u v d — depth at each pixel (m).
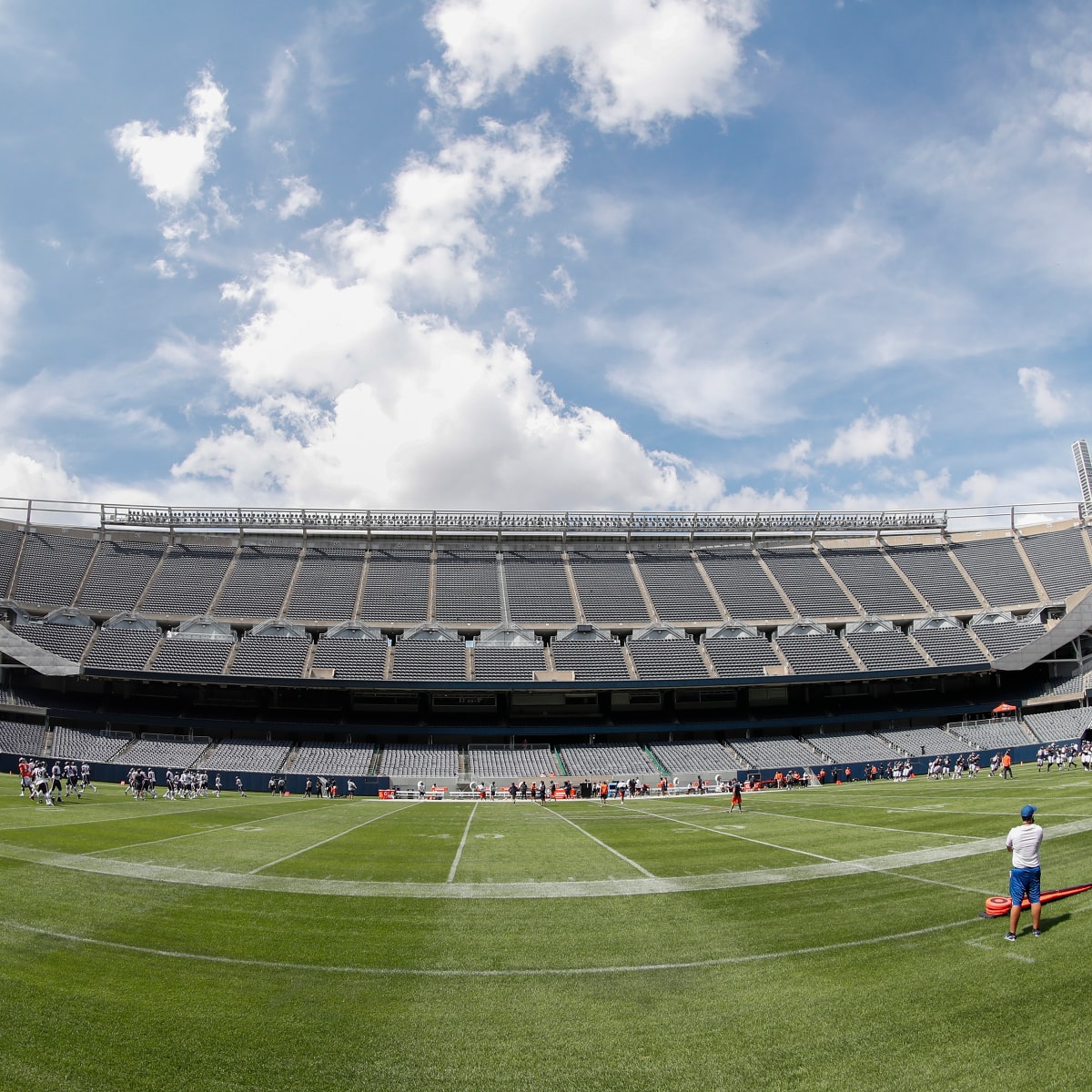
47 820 29.75
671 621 76.75
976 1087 8.30
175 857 22.22
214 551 81.25
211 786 53.41
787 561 87.12
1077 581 75.50
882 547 89.25
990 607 78.12
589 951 13.46
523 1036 9.94
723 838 27.05
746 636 75.06
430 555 84.44
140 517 79.88
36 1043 9.48
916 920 14.34
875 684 76.12
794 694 75.31
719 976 11.95
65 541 76.25
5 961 12.39
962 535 88.31
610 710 71.25
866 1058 9.02
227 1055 9.32
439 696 70.19
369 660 68.56
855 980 11.41
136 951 13.20
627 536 88.50
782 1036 9.73
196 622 70.50
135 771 46.19
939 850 21.77
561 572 83.19
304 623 72.69
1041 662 73.50
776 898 16.89
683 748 65.00
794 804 39.84
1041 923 13.28
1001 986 10.75
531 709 70.94
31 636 64.31
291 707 68.38
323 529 83.25
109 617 70.06
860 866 19.97
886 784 53.25
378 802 47.97
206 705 67.12
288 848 24.88
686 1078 8.73
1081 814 26.62
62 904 16.17
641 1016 10.49
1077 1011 9.83
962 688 75.62
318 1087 8.59
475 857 23.50
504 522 86.44
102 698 65.44
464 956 13.24
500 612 76.25
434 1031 10.08
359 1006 10.91
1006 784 44.38
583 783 55.22
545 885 19.05
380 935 14.55
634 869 21.19
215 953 13.24
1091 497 100.88
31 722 61.09
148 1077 8.73
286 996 11.30
